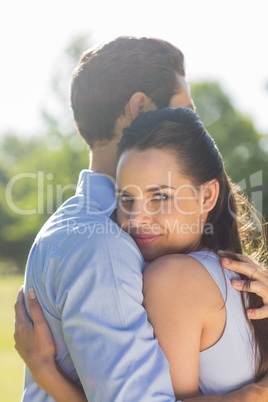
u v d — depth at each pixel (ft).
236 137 112.98
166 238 6.80
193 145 6.78
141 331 5.57
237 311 6.27
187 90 8.59
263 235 8.54
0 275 175.42
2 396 25.23
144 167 6.60
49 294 6.09
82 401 6.04
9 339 45.42
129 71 7.94
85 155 108.06
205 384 6.28
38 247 6.59
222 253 6.78
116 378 5.27
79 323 5.59
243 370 6.28
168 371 5.60
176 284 5.99
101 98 7.93
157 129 6.70
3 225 178.29
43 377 6.11
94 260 5.79
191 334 5.88
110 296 5.64
